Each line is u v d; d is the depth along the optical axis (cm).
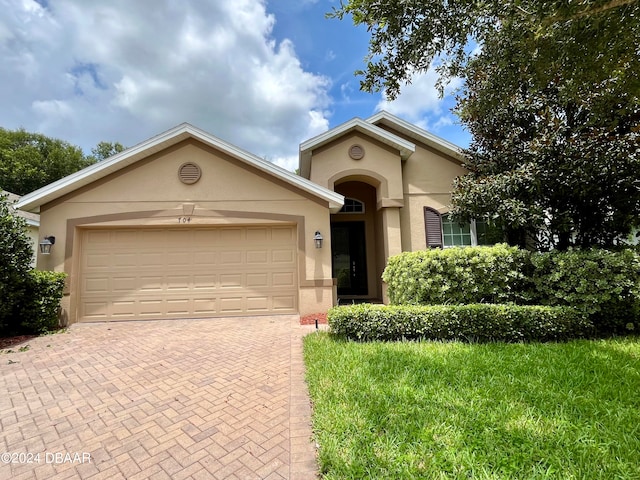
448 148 1076
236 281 878
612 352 479
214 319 841
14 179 2623
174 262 867
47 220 824
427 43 467
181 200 868
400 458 243
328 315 607
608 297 572
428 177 1105
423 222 1083
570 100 712
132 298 845
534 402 325
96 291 838
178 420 333
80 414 349
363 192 1249
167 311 851
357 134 1066
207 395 390
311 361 471
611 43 430
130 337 675
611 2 347
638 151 675
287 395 386
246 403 367
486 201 812
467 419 294
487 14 451
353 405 324
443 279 664
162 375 459
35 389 417
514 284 657
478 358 457
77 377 458
